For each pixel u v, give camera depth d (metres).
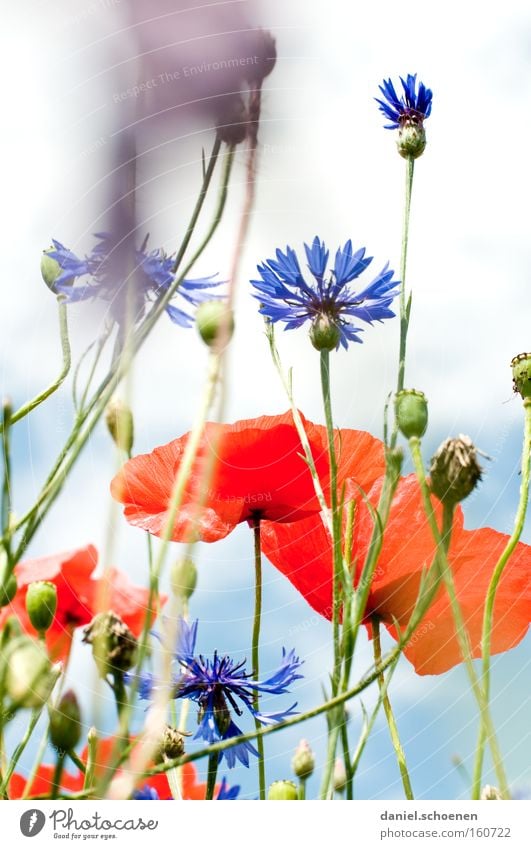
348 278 0.63
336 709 0.56
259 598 0.61
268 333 0.62
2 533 0.55
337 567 0.57
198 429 0.50
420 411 0.57
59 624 0.60
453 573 0.62
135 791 0.57
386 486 0.57
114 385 0.53
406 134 0.64
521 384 0.61
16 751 0.56
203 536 0.62
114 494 0.59
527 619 0.62
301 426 0.60
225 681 0.60
